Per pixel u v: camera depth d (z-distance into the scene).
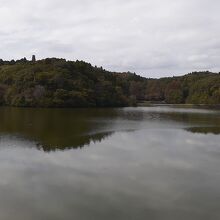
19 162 23.84
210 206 15.74
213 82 161.75
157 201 16.30
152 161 24.41
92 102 114.19
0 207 15.46
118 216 14.56
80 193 17.38
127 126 48.47
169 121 58.41
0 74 121.56
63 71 117.12
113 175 20.67
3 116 62.16
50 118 60.56
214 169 22.31
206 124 53.31
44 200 16.36
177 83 190.25
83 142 32.81
